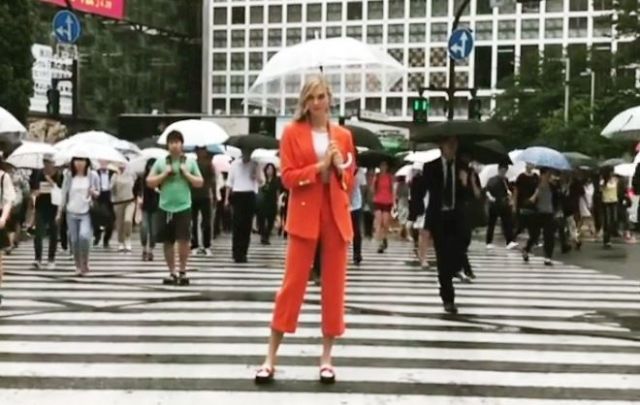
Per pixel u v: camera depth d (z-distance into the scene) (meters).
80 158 13.91
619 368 7.58
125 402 6.20
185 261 12.79
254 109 104.62
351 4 103.12
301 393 6.49
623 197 26.84
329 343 6.86
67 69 68.06
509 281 14.25
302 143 6.56
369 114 62.34
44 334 8.73
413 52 100.69
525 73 72.62
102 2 93.06
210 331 8.97
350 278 14.12
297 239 6.64
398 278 14.19
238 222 16.34
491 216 21.98
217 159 25.62
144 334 8.78
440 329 9.38
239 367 7.33
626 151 51.72
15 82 43.72
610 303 11.70
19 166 19.52
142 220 16.59
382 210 20.00
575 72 69.38
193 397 6.34
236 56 107.56
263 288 12.45
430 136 10.69
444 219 10.49
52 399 6.27
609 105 56.69
